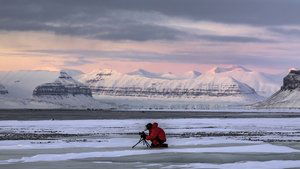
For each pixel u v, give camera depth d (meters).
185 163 31.44
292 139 56.41
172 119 151.50
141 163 31.44
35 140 54.34
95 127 93.56
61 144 46.72
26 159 33.69
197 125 103.44
